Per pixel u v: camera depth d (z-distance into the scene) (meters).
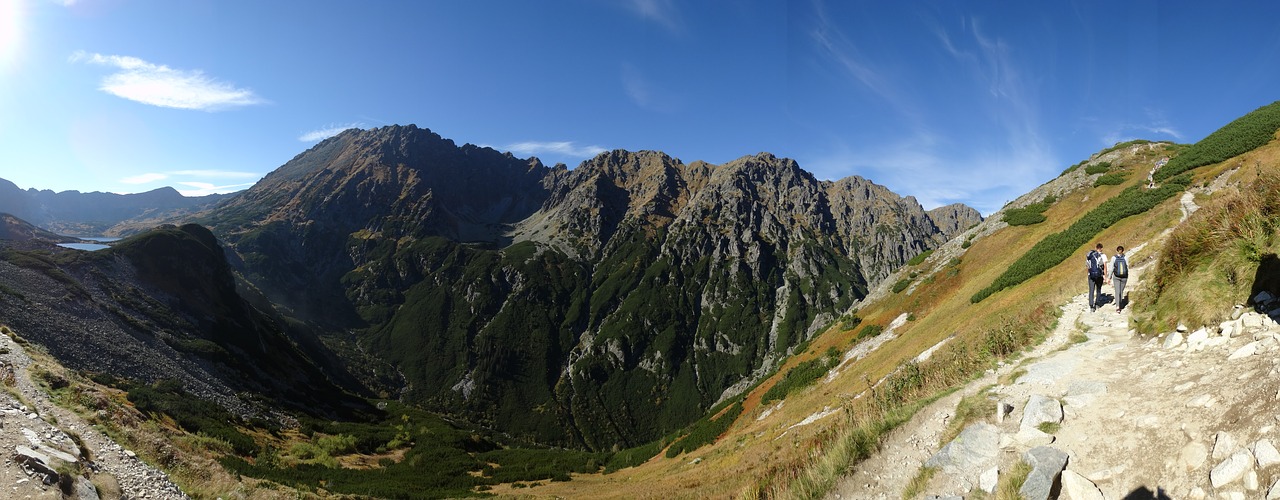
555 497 42.53
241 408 72.19
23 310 61.72
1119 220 36.38
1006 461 8.95
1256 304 9.63
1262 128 35.59
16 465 13.98
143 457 24.33
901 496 9.95
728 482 23.97
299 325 187.62
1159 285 14.29
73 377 37.38
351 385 169.00
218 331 100.88
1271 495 5.43
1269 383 6.82
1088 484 7.25
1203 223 13.75
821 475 12.26
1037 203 59.25
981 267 51.59
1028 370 12.23
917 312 50.38
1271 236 10.41
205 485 25.05
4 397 22.75
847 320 60.66
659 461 54.81
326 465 62.22
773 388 49.59
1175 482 6.70
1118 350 11.73
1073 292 20.22
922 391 15.27
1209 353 9.15
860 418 14.53
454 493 52.53
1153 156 56.81
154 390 61.28
